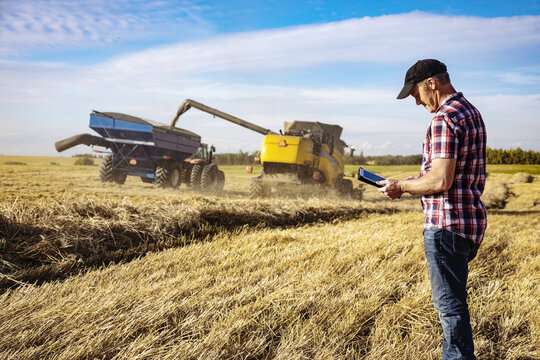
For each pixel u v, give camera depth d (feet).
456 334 5.98
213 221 20.12
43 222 13.66
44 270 10.86
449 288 6.04
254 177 39.55
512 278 12.26
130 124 40.91
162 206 19.49
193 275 10.73
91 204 16.24
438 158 5.85
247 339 7.20
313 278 10.45
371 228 21.99
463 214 5.96
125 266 11.42
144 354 6.16
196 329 7.30
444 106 6.05
